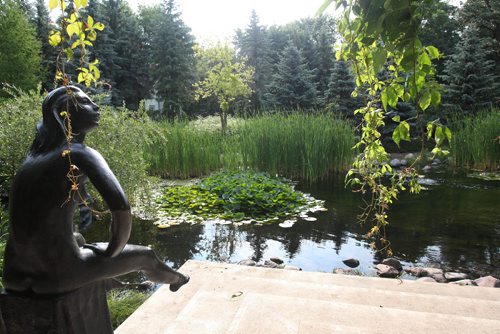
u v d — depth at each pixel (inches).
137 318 74.2
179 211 214.4
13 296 41.5
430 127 69.6
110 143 166.7
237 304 77.6
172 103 865.5
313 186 284.7
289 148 306.0
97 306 46.4
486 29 585.6
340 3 56.9
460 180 304.8
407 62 49.3
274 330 64.7
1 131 152.3
